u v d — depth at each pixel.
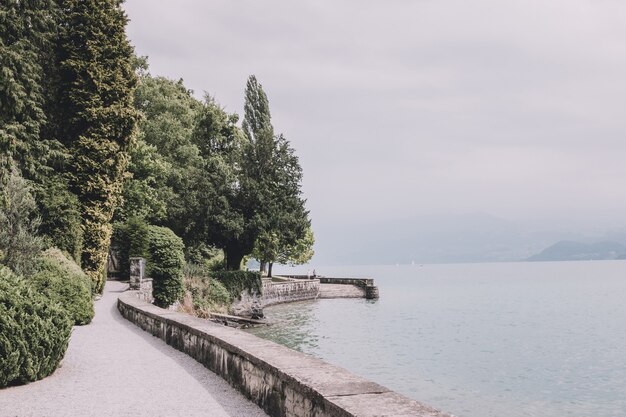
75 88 29.16
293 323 45.94
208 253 50.12
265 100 59.88
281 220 47.28
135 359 10.79
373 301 75.06
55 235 24.81
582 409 22.83
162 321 13.51
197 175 46.09
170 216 44.88
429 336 43.03
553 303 80.06
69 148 29.09
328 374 5.90
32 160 26.12
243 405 7.11
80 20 29.45
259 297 46.97
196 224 45.25
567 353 36.81
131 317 17.62
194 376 9.05
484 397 24.20
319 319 49.97
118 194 30.92
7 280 9.44
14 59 25.86
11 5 26.58
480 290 116.19
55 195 25.28
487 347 38.75
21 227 19.06
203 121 52.50
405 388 25.33
